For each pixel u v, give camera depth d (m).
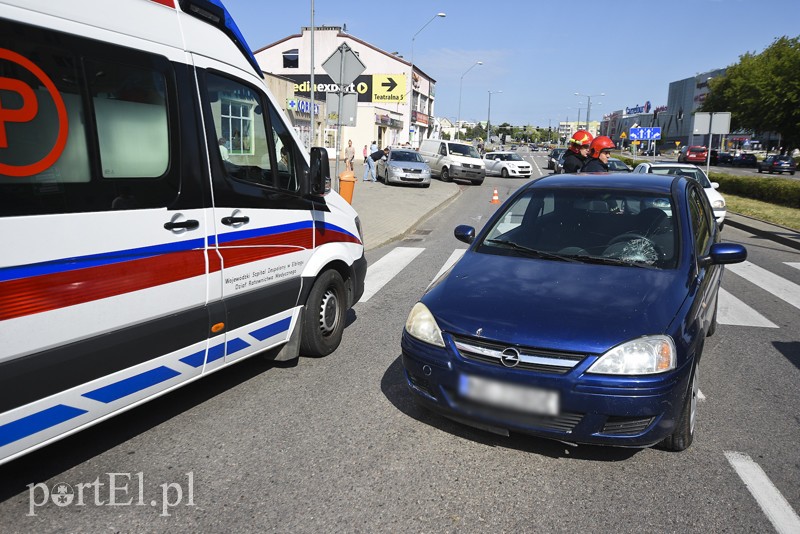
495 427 3.27
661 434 3.13
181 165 3.42
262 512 2.89
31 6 2.66
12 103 2.58
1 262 2.54
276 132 4.36
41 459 3.38
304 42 58.59
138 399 3.26
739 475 3.27
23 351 2.65
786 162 46.81
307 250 4.68
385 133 56.41
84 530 2.75
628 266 3.93
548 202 4.67
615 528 2.79
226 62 3.85
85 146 2.89
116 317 3.05
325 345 5.06
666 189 4.62
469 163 27.36
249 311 4.00
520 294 3.57
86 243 2.88
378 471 3.27
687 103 99.06
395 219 14.38
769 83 46.75
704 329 3.74
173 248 3.36
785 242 12.00
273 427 3.78
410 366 3.55
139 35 3.19
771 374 4.83
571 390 3.06
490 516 2.88
